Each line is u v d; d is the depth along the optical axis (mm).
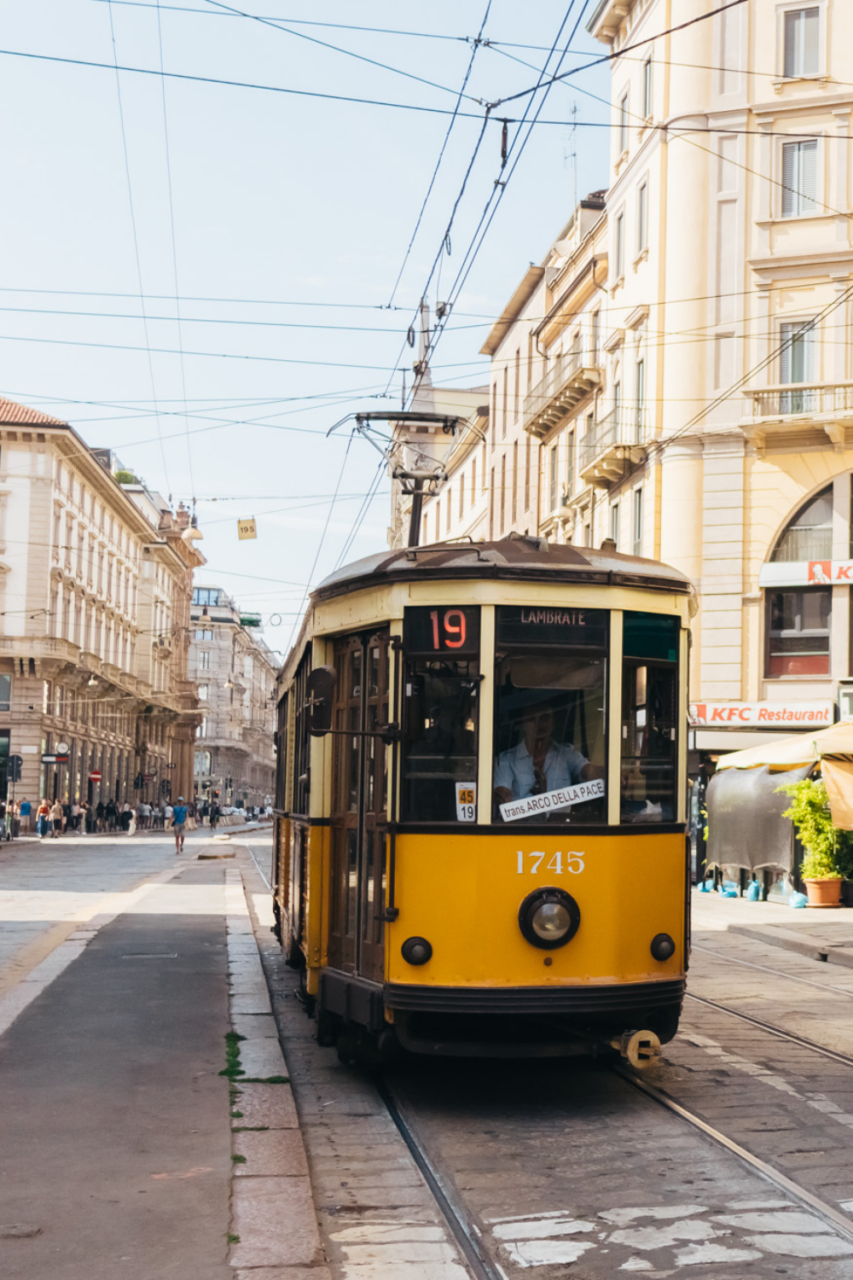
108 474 65688
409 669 7441
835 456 28094
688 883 7680
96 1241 4957
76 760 63969
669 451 29516
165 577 87562
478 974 7113
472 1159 6320
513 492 44938
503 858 7184
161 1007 10539
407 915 7211
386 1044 7352
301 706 10188
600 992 7137
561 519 38312
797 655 28500
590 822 7324
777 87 28891
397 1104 7508
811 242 28547
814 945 15492
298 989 10984
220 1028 9609
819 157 28578
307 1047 9352
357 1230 5293
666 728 7668
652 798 7562
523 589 7398
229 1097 7375
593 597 7465
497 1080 8156
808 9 28875
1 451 56750
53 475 57344
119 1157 6117
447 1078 8234
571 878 7219
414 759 7363
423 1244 5109
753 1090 7809
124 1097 7371
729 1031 9930
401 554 7891
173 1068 8172
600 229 35031
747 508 28766
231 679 124062
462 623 7395
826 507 28281
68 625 61344
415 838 7258
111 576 71625
